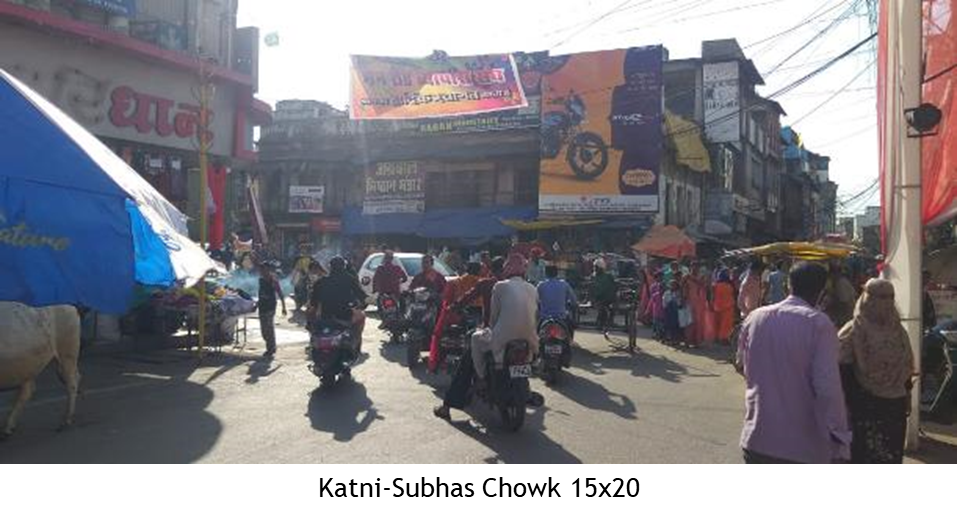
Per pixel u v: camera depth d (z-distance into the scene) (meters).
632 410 8.96
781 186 51.66
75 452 6.68
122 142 15.05
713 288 16.03
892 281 7.77
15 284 7.09
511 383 7.74
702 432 7.86
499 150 30.91
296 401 9.07
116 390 9.60
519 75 30.44
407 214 32.44
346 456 6.67
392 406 8.88
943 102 8.86
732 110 33.25
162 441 7.10
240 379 10.52
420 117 29.69
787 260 16.62
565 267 23.02
